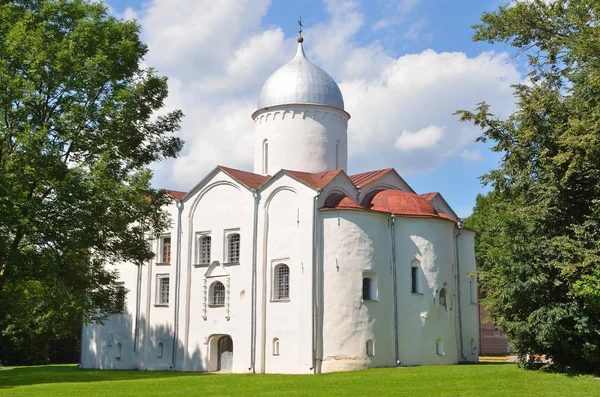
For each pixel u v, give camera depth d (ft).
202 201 160.15
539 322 105.91
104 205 113.50
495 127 111.86
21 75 111.96
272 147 164.96
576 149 98.48
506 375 107.86
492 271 112.16
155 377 130.31
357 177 162.61
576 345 105.70
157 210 136.87
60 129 113.19
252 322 143.43
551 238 107.76
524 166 110.11
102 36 120.26
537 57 114.01
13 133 110.11
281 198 144.56
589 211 106.52
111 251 130.11
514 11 111.04
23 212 108.17
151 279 167.22
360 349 134.72
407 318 142.31
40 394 96.37
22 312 175.73
